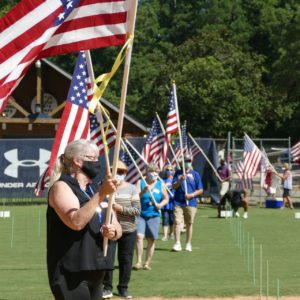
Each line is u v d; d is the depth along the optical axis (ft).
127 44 50.06
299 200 270.67
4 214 191.11
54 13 56.44
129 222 84.79
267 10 550.77
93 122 109.29
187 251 125.39
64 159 46.24
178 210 125.08
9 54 56.24
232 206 194.18
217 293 87.15
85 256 45.03
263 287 90.99
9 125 277.85
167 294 86.69
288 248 130.11
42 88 282.77
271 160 326.24
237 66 404.36
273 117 432.66
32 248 128.77
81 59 90.17
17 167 236.84
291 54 432.66
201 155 242.58
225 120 379.76
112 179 43.75
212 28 523.29
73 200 44.52
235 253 123.34
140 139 235.20
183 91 378.32
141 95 508.94
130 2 56.54
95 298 46.29
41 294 85.25
